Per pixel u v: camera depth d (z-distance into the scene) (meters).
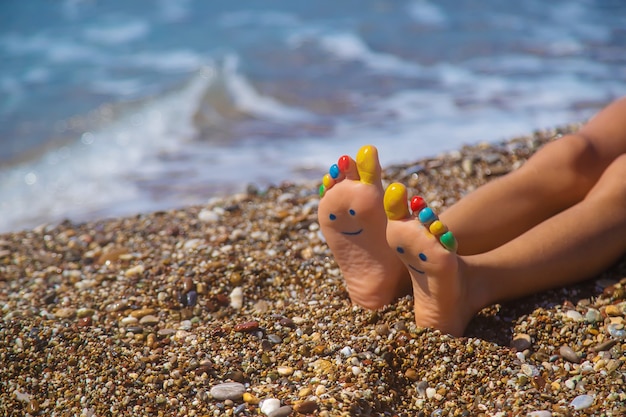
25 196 2.37
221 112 3.08
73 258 1.75
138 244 1.77
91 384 1.44
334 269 1.62
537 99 2.93
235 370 1.44
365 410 1.36
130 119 3.04
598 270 1.54
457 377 1.41
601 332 1.46
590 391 1.38
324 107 3.06
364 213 1.46
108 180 2.46
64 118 3.06
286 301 1.58
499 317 1.50
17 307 1.60
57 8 4.94
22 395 1.45
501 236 1.56
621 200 1.53
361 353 1.44
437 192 1.87
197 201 2.25
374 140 2.62
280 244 1.71
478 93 3.06
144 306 1.58
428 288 1.43
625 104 1.64
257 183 2.35
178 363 1.46
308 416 1.36
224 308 1.58
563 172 1.57
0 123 3.00
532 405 1.37
